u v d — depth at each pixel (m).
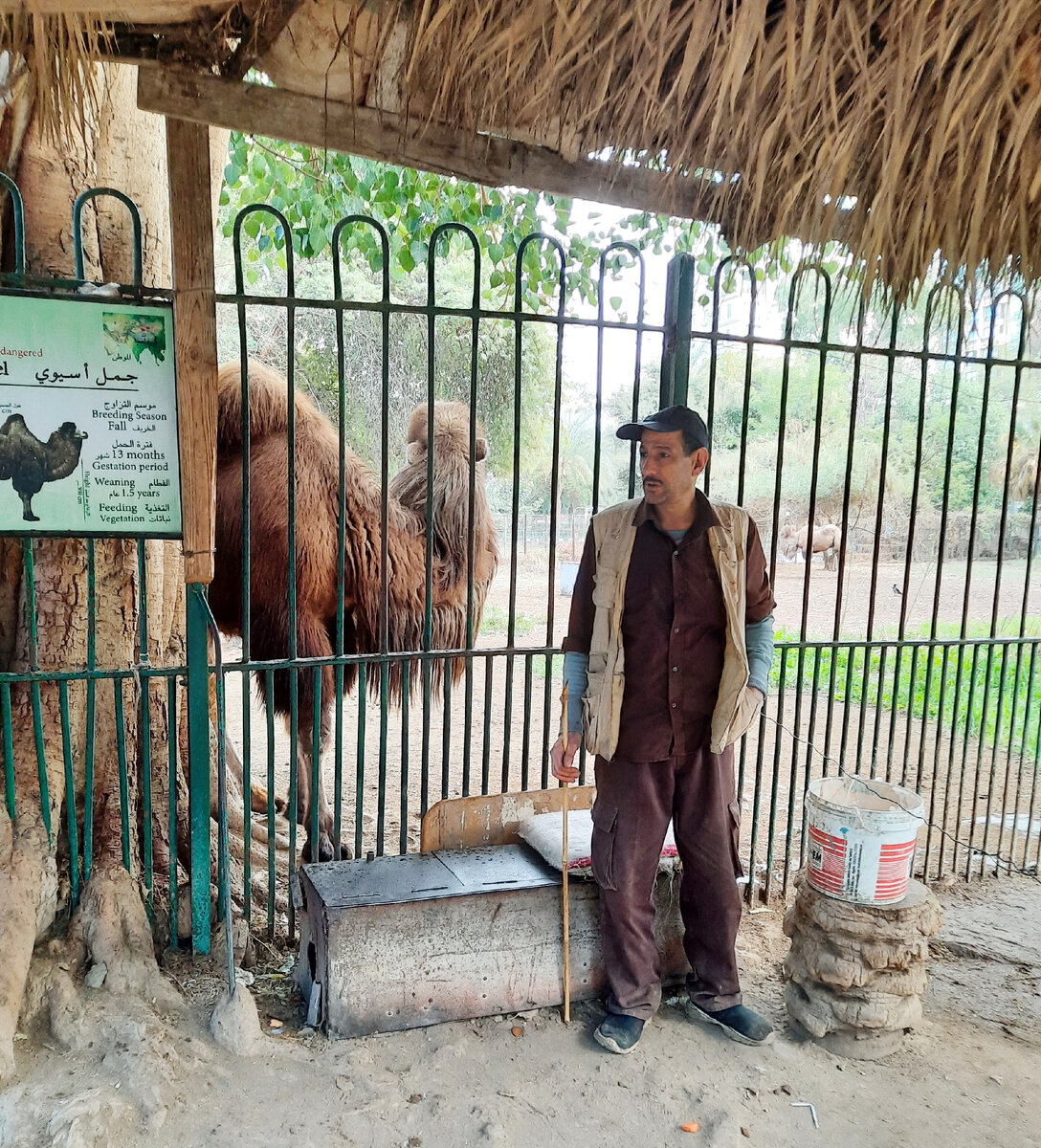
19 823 3.07
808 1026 3.07
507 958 3.12
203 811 3.29
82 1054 2.70
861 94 2.25
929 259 2.92
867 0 2.06
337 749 3.51
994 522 17.86
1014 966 3.70
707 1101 2.75
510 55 2.41
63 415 2.91
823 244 2.96
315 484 4.03
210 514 3.08
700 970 3.14
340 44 2.41
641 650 2.94
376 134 2.89
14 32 2.40
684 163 2.92
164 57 2.66
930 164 2.39
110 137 3.62
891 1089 2.88
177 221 2.89
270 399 4.04
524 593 15.95
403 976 3.00
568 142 2.95
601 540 3.00
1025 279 3.08
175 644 4.09
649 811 3.00
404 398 14.09
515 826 3.57
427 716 3.54
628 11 2.22
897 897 3.03
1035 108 2.22
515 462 3.50
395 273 14.10
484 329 13.89
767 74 2.21
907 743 4.21
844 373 17.39
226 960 3.33
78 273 2.91
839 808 2.99
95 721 3.16
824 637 11.21
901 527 17.92
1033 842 5.06
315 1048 2.90
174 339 2.95
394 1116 2.63
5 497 2.90
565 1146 2.56
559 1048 2.99
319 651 4.04
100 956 3.01
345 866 3.26
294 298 3.13
